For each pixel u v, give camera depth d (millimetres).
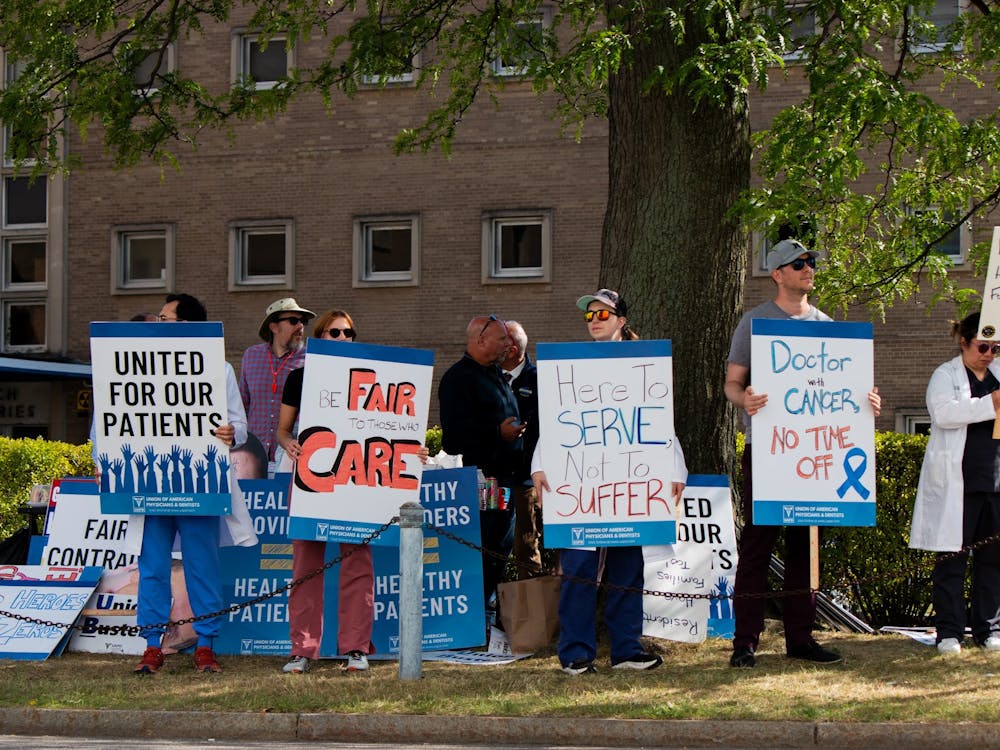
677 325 14914
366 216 36219
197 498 12555
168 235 37375
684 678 11914
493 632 13828
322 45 36312
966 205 19516
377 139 36188
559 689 11555
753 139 17750
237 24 36750
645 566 14008
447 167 35781
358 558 12711
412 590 12258
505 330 14570
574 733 10492
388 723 10742
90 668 13164
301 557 12742
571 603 12328
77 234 38125
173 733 11000
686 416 14930
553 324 35094
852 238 20156
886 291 20016
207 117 20469
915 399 32594
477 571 13914
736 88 14711
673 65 15047
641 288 15039
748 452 12469
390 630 13703
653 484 12102
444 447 14688
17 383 39219
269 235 37125
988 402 12617
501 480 14594
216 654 13883
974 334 12922
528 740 10547
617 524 12086
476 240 35562
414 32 19578
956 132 15312
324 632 13531
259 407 16438
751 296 33312
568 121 21578
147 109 20125
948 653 12797
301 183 36656
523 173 35312
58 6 19609
